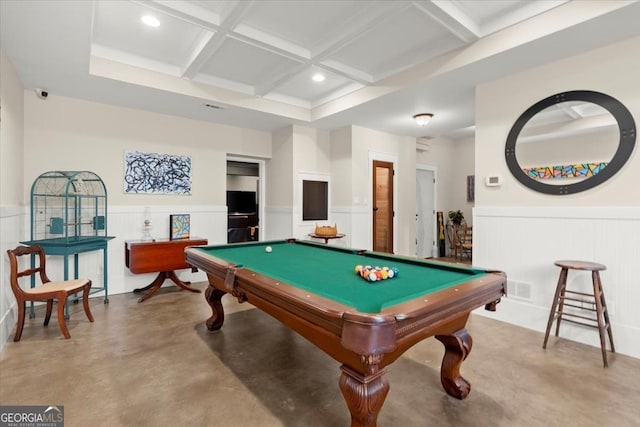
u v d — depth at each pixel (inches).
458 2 100.4
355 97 164.7
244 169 233.8
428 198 278.5
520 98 121.5
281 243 140.4
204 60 131.3
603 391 78.6
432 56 127.9
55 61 117.0
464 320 75.8
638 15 85.4
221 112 177.9
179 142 186.4
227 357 96.5
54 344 104.1
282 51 124.5
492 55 109.5
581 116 107.1
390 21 109.3
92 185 159.9
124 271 168.9
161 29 116.8
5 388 79.1
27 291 108.4
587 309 100.4
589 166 105.6
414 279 74.9
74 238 142.9
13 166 124.2
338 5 101.7
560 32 94.5
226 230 204.5
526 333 115.0
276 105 182.4
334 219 219.5
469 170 283.6
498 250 128.1
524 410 71.4
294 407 72.7
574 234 109.2
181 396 76.5
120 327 119.4
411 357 96.8
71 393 77.3
